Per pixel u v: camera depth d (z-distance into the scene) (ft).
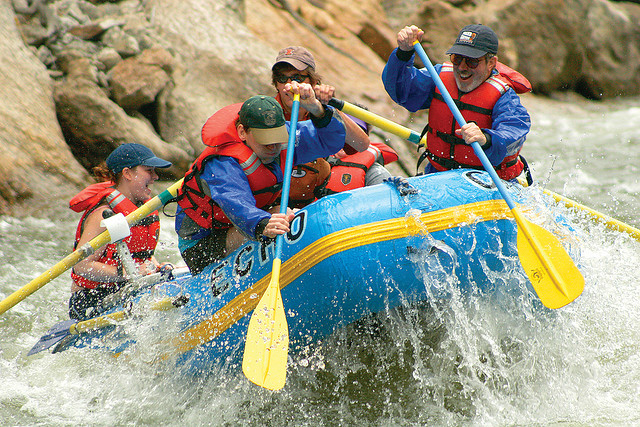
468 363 40.27
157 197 44.47
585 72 148.25
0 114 81.10
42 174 81.05
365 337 42.57
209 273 43.34
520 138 40.93
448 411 40.27
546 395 40.75
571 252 40.40
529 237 37.19
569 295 36.76
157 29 103.96
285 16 120.16
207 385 42.47
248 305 40.14
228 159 39.47
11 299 44.52
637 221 80.48
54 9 97.86
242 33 108.99
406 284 37.70
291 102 47.50
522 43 143.02
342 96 112.27
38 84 88.12
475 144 39.34
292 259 38.65
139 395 43.32
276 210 45.60
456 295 38.01
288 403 41.65
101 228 46.09
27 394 43.78
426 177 40.47
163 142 93.04
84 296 48.06
